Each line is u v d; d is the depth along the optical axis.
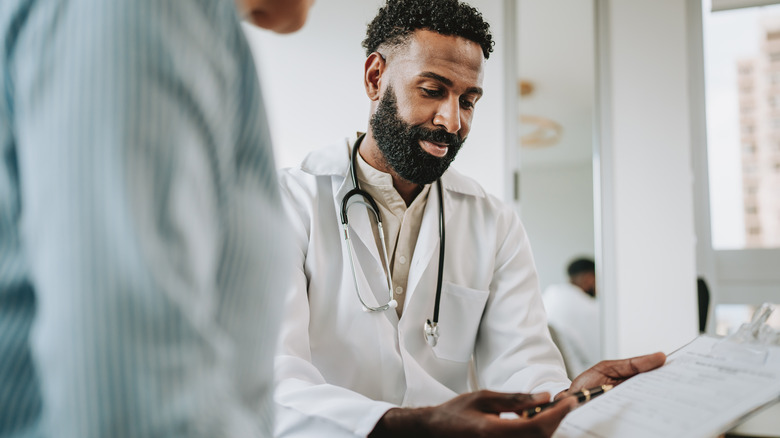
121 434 0.26
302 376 0.91
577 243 2.52
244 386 0.37
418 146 1.08
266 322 0.39
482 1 2.56
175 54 0.30
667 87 2.47
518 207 2.48
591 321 2.44
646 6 2.50
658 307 2.38
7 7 0.30
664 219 2.41
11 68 0.29
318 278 1.11
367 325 1.09
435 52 1.03
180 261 0.29
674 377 0.68
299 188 1.19
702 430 0.54
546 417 0.59
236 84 0.37
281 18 0.51
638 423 0.59
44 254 0.27
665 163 2.44
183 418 0.27
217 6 0.35
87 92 0.27
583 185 2.53
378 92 1.13
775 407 1.62
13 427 0.29
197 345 0.29
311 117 2.64
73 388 0.26
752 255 2.51
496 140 2.52
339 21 2.64
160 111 0.29
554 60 2.54
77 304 0.26
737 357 0.68
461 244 1.20
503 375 1.11
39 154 0.27
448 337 1.15
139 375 0.26
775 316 2.48
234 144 0.37
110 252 0.26
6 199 0.30
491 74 2.54
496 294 1.21
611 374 0.79
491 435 0.60
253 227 0.37
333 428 0.75
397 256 1.18
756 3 2.56
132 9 0.29
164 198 0.28
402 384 1.08
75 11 0.29
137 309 0.27
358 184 1.17
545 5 2.54
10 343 0.29
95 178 0.27
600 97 2.50
